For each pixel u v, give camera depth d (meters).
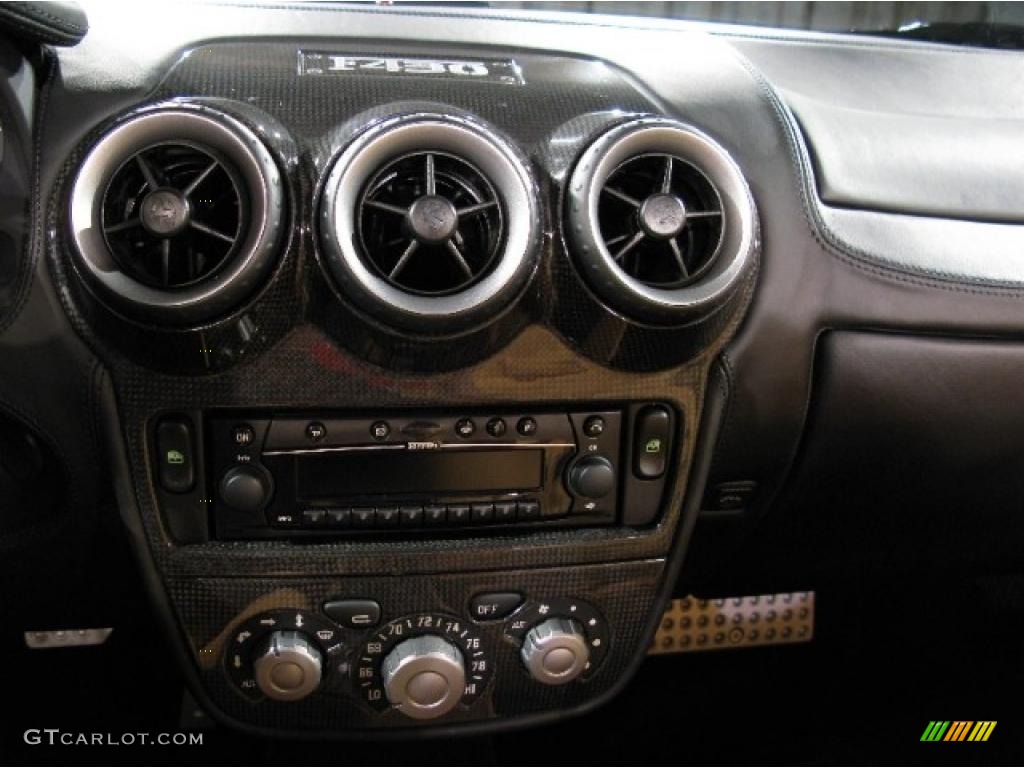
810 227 0.81
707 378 0.79
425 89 0.76
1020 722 1.24
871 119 0.91
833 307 0.82
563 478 0.78
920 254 0.84
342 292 0.66
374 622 0.77
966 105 1.01
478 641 0.79
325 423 0.73
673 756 1.23
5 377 0.71
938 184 0.87
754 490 0.90
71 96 0.71
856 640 1.36
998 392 0.87
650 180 0.73
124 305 0.63
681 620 1.33
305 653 0.76
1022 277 0.84
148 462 0.73
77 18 0.69
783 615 1.35
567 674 0.80
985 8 1.26
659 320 0.70
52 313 0.69
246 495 0.73
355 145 0.66
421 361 0.69
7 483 0.77
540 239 0.68
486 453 0.75
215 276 0.63
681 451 0.79
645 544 0.80
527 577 0.79
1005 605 1.25
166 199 0.62
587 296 0.70
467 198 0.69
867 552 1.01
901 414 0.86
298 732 0.82
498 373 0.73
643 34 0.90
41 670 1.22
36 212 0.69
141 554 0.75
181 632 0.77
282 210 0.65
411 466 0.75
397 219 0.66
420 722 0.82
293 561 0.75
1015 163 0.90
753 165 0.80
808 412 0.85
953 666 1.31
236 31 0.81
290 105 0.72
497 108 0.76
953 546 1.01
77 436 0.73
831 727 1.27
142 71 0.74
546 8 1.28
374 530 0.76
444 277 0.68
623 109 0.79
